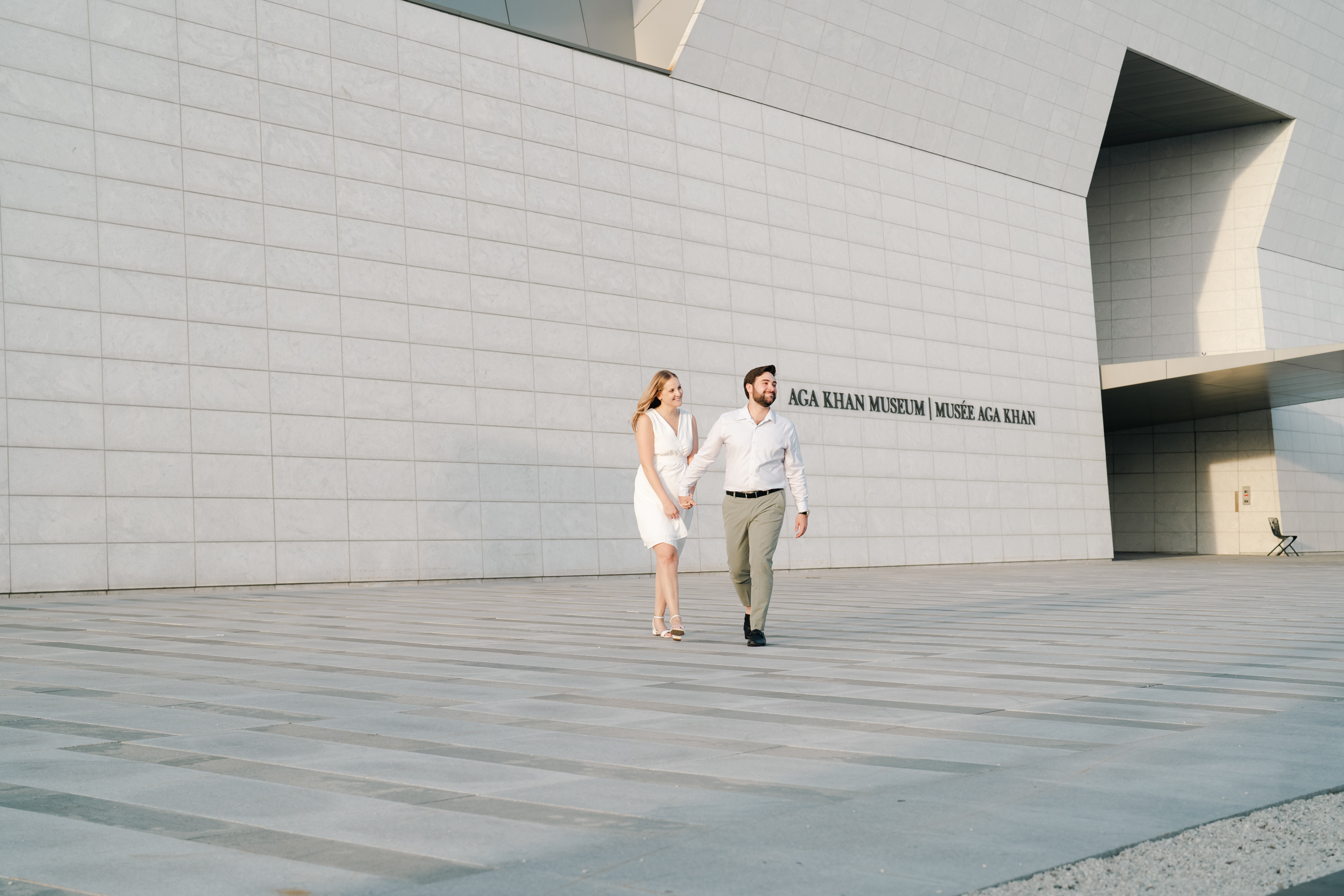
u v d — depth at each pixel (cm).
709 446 814
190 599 1379
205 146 1580
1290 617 1074
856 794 337
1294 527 3266
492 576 1816
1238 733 440
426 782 352
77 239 1466
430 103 1808
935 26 2431
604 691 560
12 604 1267
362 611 1152
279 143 1648
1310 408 3350
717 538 2095
